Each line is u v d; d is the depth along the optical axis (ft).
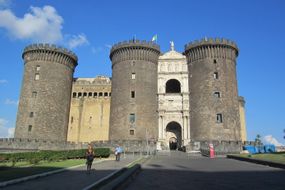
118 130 230.27
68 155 143.95
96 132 272.72
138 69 244.83
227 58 241.14
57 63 257.14
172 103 241.76
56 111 246.06
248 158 119.03
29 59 255.09
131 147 209.77
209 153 168.45
